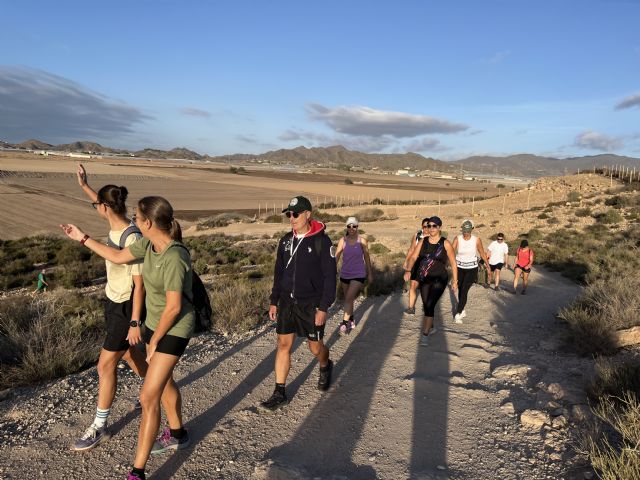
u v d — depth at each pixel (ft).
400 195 277.85
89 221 124.77
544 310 27.48
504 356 18.16
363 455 10.98
